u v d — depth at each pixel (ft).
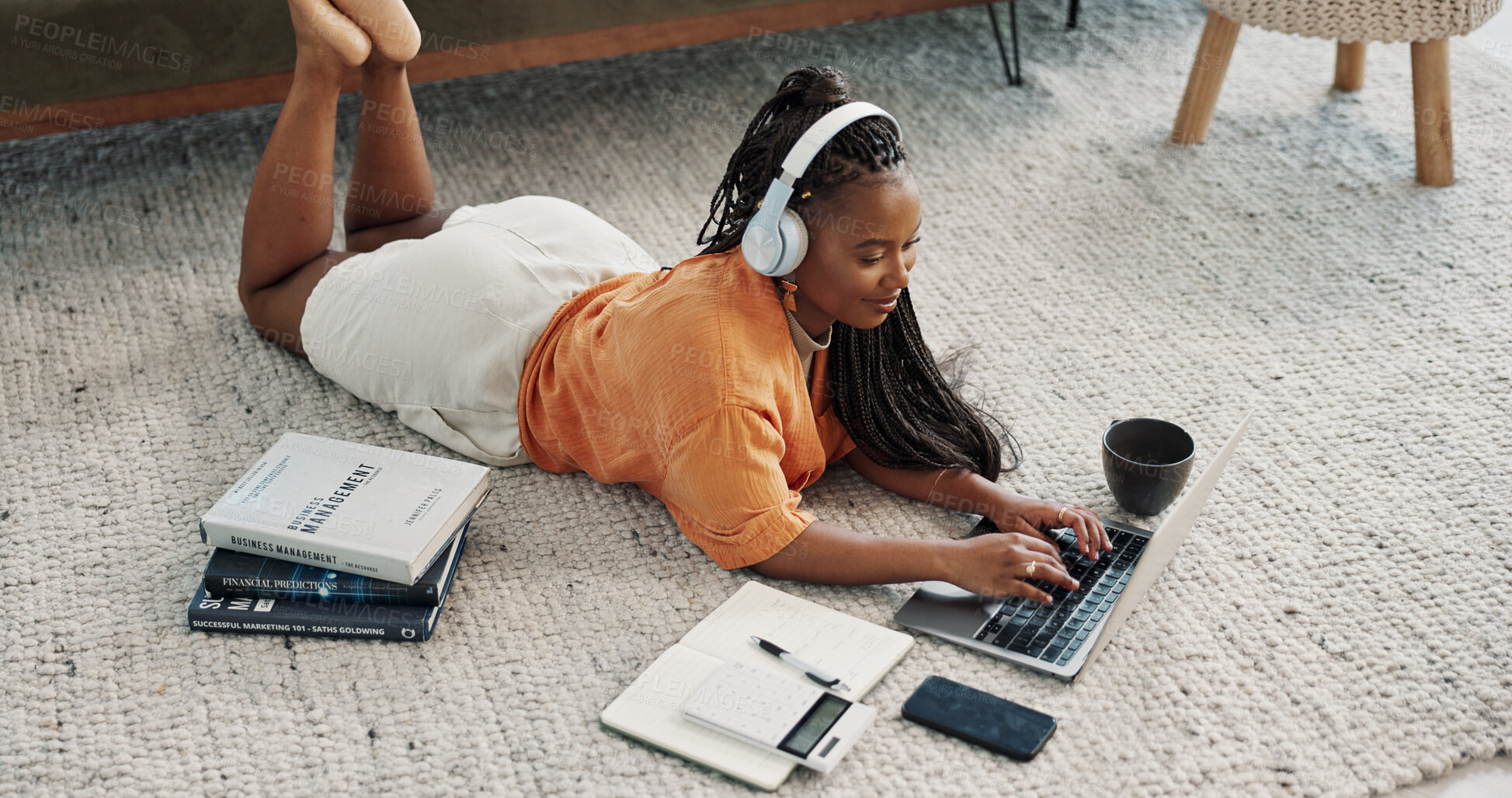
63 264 5.33
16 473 4.22
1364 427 4.44
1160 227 5.68
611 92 6.82
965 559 3.53
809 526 3.65
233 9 5.41
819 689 3.29
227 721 3.34
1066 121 6.52
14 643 3.58
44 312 5.03
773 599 3.66
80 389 4.62
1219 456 3.66
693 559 3.88
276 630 3.59
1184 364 4.80
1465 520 4.02
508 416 4.21
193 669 3.50
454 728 3.32
